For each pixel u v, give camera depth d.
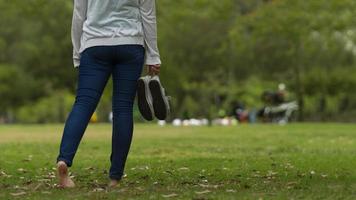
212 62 54.53
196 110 62.31
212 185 8.27
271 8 38.09
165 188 7.91
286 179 9.03
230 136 22.91
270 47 52.09
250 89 59.78
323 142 19.31
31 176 9.74
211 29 52.88
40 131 29.06
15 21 59.41
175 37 53.03
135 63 7.97
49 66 57.16
